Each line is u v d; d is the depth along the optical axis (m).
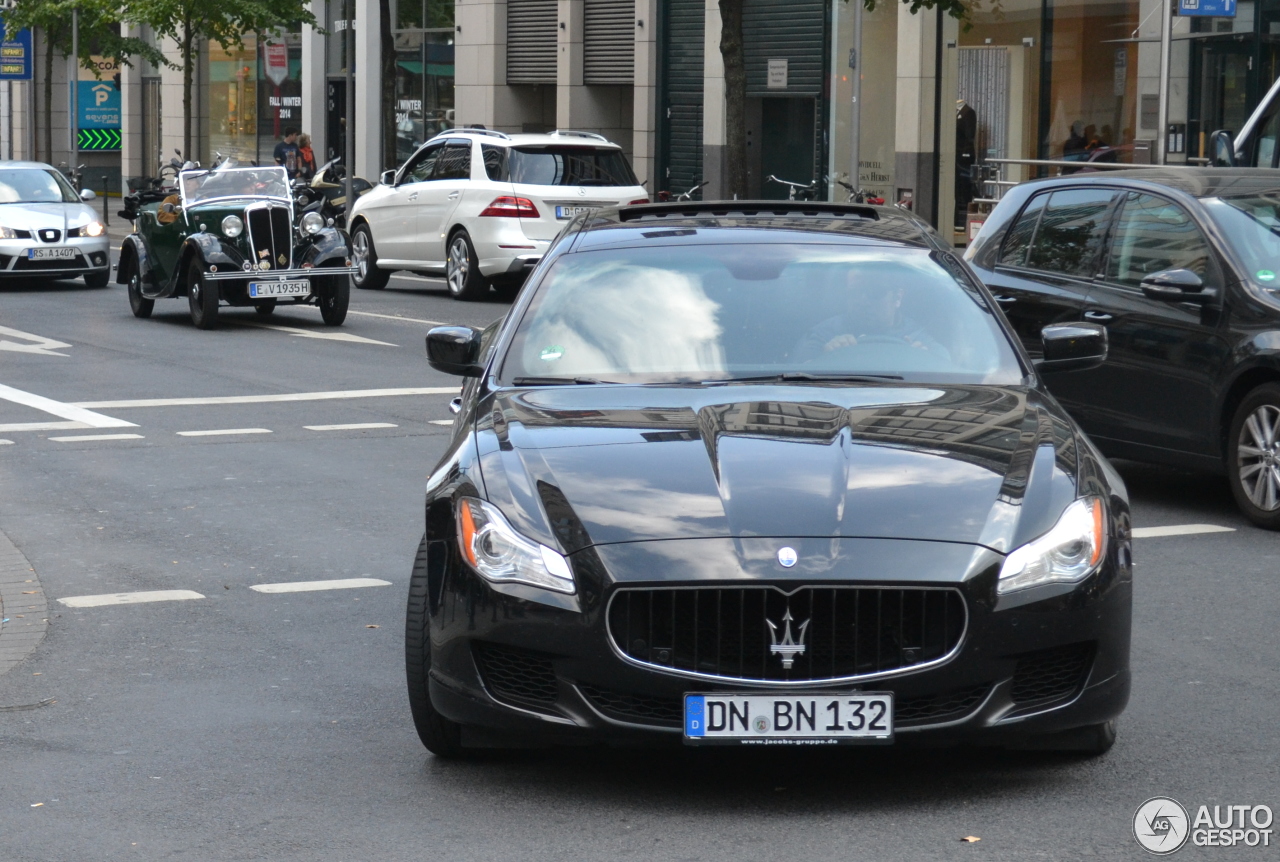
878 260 10.09
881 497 7.56
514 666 7.63
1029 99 37.62
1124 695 7.75
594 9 50.97
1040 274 15.84
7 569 12.97
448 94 56.66
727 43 34.91
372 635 11.03
